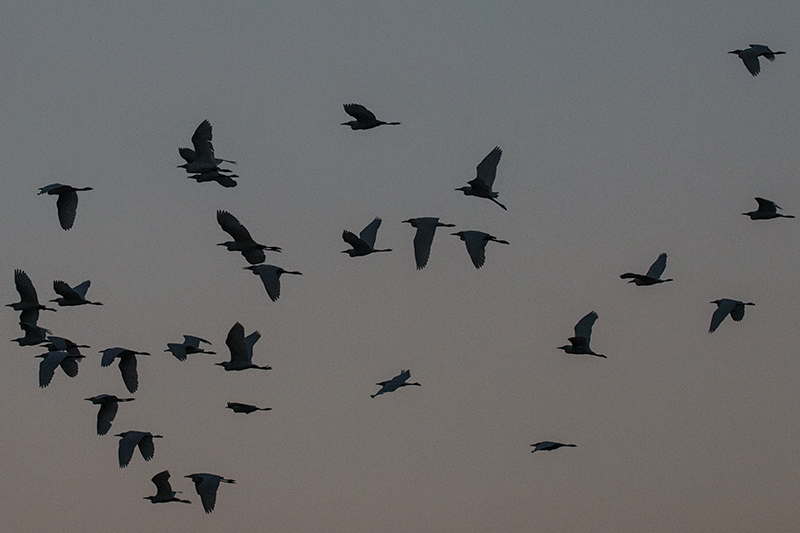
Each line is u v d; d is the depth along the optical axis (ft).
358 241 167.53
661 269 171.12
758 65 171.42
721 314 163.73
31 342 184.96
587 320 167.12
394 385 164.35
